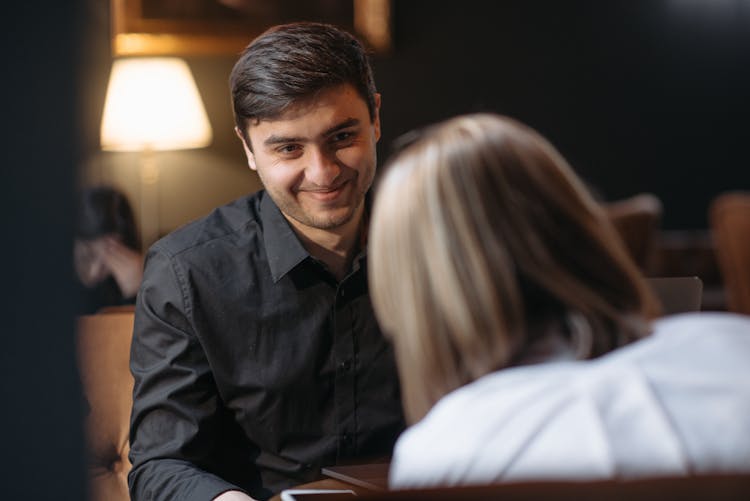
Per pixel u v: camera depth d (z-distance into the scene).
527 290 1.22
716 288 6.66
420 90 6.70
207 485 1.99
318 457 2.21
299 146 2.08
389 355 2.24
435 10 6.68
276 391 2.19
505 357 1.22
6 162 1.27
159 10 5.91
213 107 6.07
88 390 2.46
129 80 5.23
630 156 7.22
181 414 2.14
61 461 1.31
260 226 2.27
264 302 2.20
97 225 3.88
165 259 2.21
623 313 1.26
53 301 1.30
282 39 2.06
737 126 7.40
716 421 1.14
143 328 2.20
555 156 1.29
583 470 1.10
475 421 1.16
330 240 2.20
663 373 1.19
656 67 7.21
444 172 1.24
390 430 2.25
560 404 1.15
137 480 2.12
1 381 1.28
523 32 6.88
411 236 1.23
